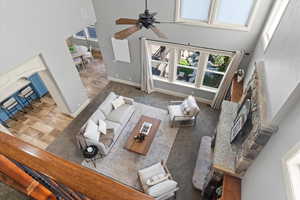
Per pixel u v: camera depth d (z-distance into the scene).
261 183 2.48
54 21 4.96
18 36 4.27
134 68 7.02
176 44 5.79
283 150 2.11
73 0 5.29
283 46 2.69
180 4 5.07
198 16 5.13
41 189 0.72
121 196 0.57
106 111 5.89
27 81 6.39
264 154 2.69
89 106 6.86
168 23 5.47
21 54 4.45
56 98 6.01
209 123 6.09
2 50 4.07
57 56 5.32
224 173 3.51
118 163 5.16
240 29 4.83
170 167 5.03
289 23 2.70
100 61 9.12
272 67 2.98
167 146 5.49
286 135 2.15
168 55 6.65
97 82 7.89
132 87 7.57
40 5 4.53
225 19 4.94
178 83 6.78
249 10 4.58
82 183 0.59
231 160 3.51
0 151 0.69
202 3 4.87
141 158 5.24
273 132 2.52
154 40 5.94
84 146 5.22
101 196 0.57
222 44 5.28
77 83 6.24
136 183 4.75
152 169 4.50
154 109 6.57
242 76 5.39
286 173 1.87
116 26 6.15
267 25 4.33
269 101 2.70
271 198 2.06
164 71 7.22
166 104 6.77
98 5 5.90
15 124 6.21
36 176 0.70
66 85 5.84
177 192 4.53
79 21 5.69
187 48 5.76
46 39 4.89
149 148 5.41
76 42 9.96
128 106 6.16
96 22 6.35
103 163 5.17
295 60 2.14
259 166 2.75
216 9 4.80
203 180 4.64
